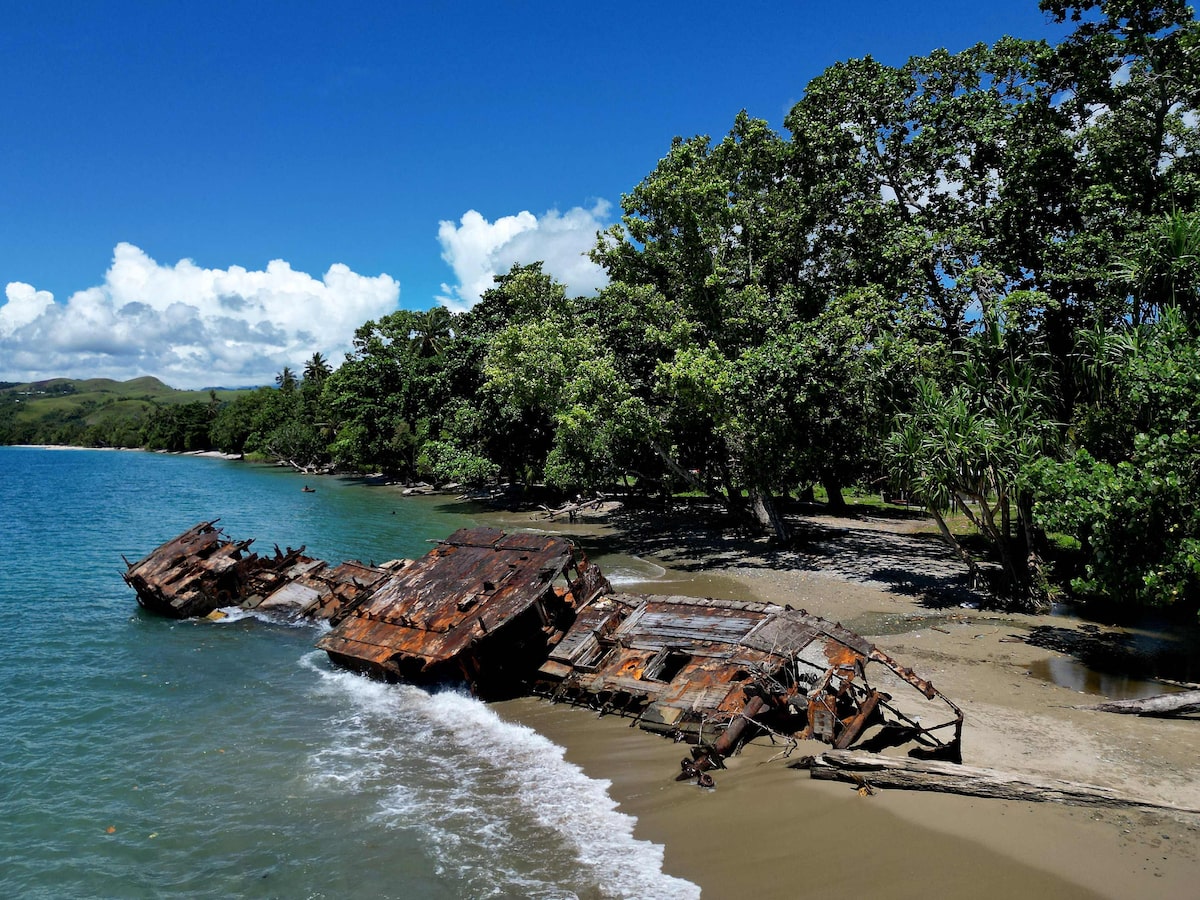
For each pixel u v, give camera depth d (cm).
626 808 993
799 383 2344
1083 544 2144
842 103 2594
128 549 3338
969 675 1495
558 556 1684
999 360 1934
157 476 8431
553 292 3897
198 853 913
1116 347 1619
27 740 1252
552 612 1686
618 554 3033
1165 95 1989
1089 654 1634
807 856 845
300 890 834
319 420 9238
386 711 1395
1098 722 1231
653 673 1367
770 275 3048
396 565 2228
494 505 4869
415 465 6500
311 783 1093
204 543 2314
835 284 2834
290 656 1759
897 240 2278
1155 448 1345
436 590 1722
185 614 2103
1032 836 858
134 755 1195
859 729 1130
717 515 4031
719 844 886
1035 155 2114
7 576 2692
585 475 3959
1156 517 1352
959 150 2427
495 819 977
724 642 1358
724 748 1086
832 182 2650
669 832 923
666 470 3794
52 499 5553
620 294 3086
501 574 1683
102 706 1415
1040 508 1532
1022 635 1784
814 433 2553
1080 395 1927
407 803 1026
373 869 868
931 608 2059
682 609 1544
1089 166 2119
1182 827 870
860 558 2784
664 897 791
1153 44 1980
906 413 2034
